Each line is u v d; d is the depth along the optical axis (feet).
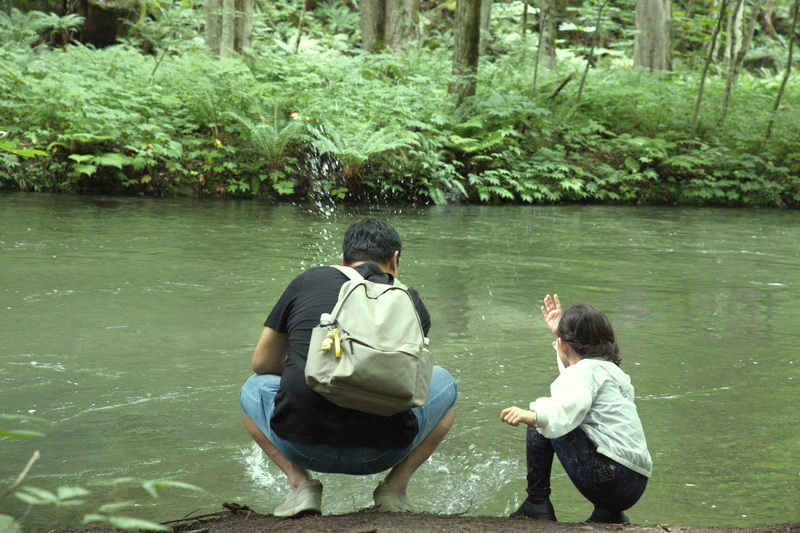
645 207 54.80
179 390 14.85
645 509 10.46
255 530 8.70
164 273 25.63
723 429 13.57
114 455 11.83
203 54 59.93
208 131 53.21
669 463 12.05
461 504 10.73
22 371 15.49
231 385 15.24
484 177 53.67
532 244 35.35
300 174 51.78
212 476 11.27
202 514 9.87
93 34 73.67
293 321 9.37
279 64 58.95
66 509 9.99
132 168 49.49
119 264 26.78
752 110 62.59
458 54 57.62
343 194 50.47
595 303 23.58
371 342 8.57
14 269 25.12
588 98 62.54
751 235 40.93
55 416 13.29
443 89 61.57
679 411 14.47
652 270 29.53
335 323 8.75
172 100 51.57
